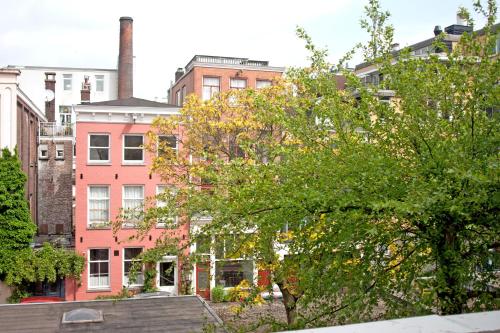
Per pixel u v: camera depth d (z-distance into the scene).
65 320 15.91
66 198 46.03
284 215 8.25
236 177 9.80
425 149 8.23
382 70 8.74
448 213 7.82
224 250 11.47
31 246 32.91
